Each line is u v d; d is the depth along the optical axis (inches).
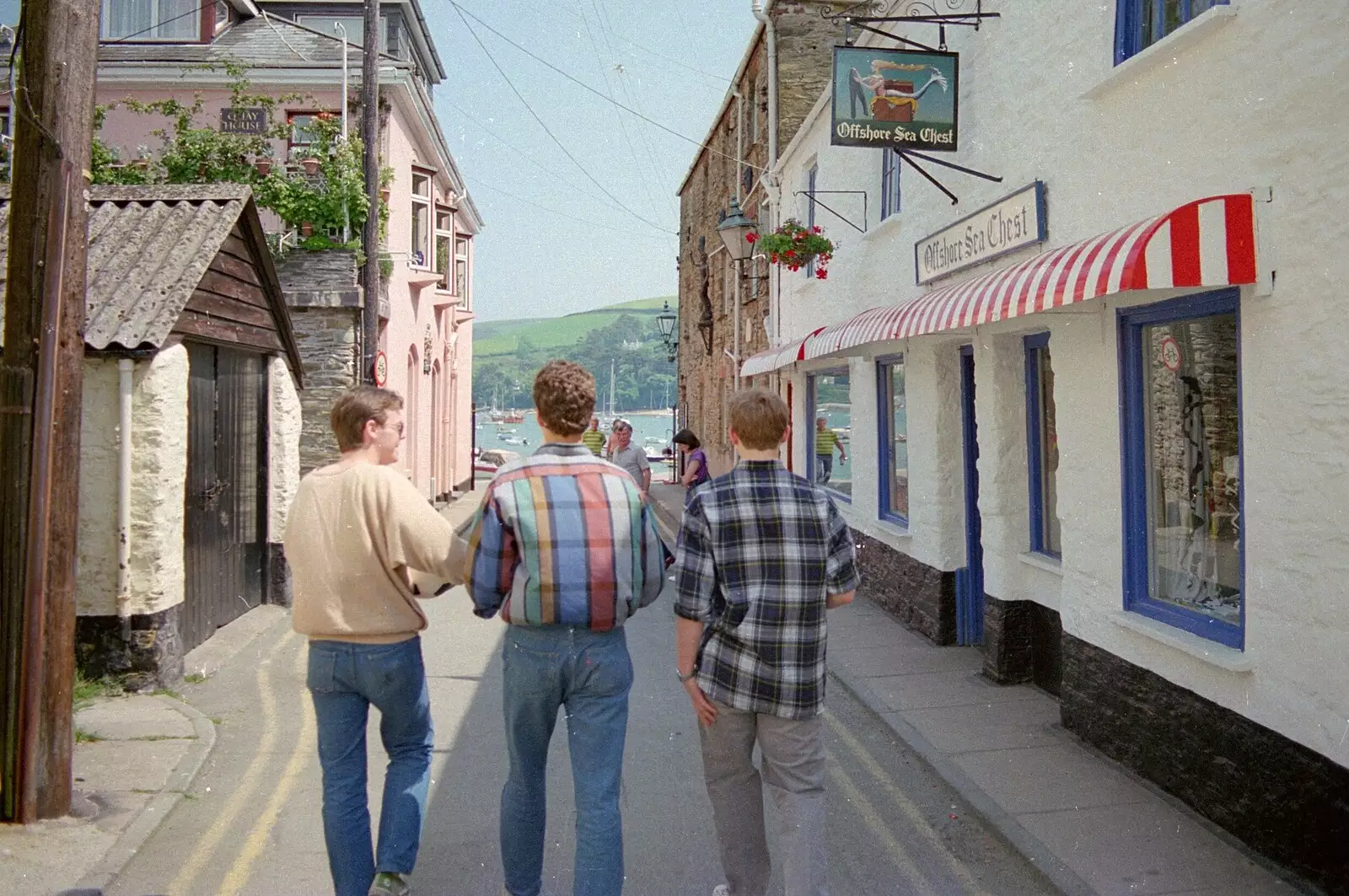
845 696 281.4
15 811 179.8
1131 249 167.9
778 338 620.1
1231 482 183.5
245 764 219.3
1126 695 212.1
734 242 587.2
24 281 182.5
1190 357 195.2
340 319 542.6
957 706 261.7
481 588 131.4
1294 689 158.9
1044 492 280.1
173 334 285.7
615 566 131.9
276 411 386.9
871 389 415.2
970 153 297.1
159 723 240.4
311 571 144.0
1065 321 238.5
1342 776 148.6
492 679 296.2
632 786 207.6
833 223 482.0
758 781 143.7
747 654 136.1
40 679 180.9
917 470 353.7
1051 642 272.2
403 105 680.4
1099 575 223.9
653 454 2015.3
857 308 434.6
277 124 556.1
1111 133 214.5
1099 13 219.1
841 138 275.9
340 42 676.1
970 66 296.5
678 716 257.8
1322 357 152.6
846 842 181.0
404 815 148.3
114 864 165.3
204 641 319.0
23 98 183.5
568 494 133.4
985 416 290.4
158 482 270.5
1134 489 212.7
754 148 722.8
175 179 537.3
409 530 142.8
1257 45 167.2
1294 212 158.7
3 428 180.5
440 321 879.7
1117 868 164.6
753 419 139.9
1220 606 186.9
